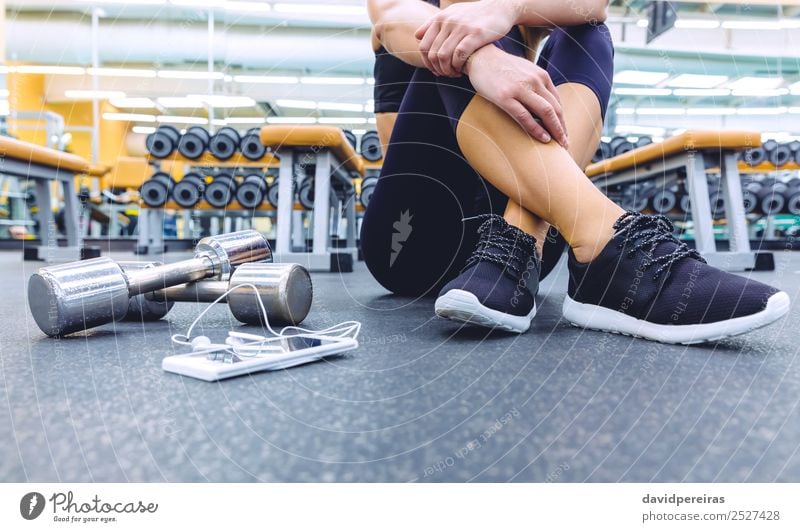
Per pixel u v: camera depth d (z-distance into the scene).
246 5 3.97
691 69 5.57
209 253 0.81
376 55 1.04
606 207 0.65
